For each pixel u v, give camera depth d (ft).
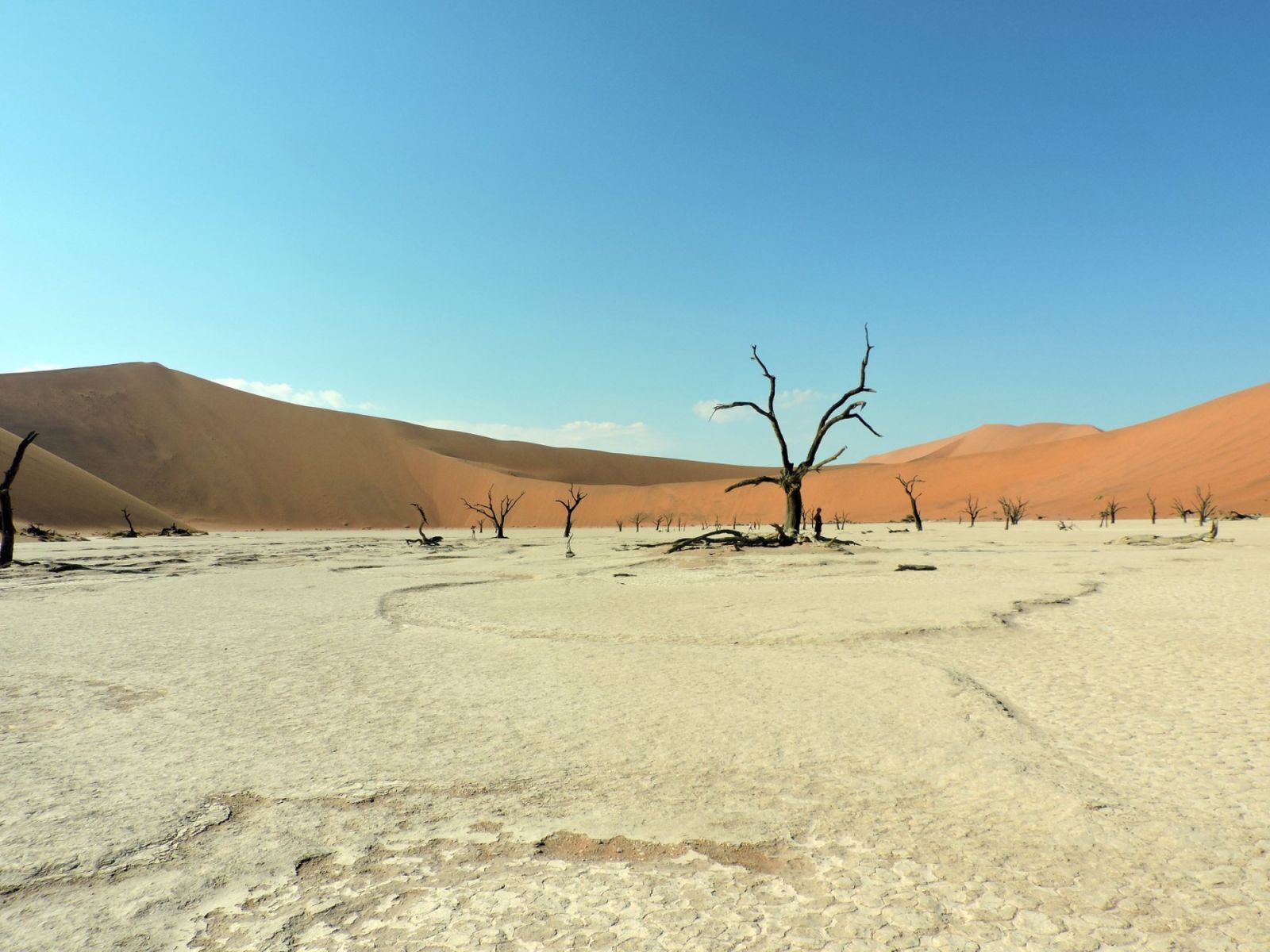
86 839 16.10
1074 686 27.81
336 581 82.28
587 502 553.64
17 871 14.66
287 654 37.32
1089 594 56.90
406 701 27.71
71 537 239.91
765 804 17.51
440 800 18.10
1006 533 209.67
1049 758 20.03
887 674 30.40
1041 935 12.03
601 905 13.20
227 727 24.45
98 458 485.97
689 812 17.11
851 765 19.92
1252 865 14.17
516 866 14.73
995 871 14.15
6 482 107.76
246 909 13.23
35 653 38.27
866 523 434.71
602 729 23.61
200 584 79.82
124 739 23.25
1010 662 32.53
